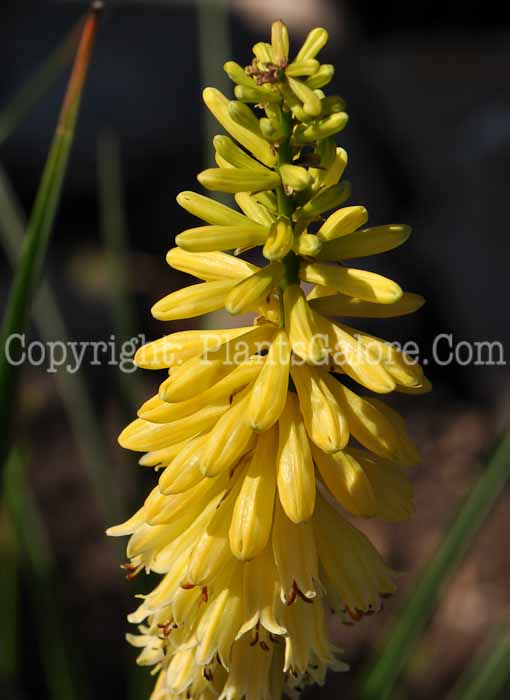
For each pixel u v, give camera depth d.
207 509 0.27
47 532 0.63
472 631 0.60
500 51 1.41
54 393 0.75
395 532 0.67
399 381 0.25
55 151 0.30
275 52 0.24
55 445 0.71
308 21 1.31
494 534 0.67
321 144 0.24
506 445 0.31
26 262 0.30
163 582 0.27
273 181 0.25
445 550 0.31
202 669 0.27
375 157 1.09
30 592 0.56
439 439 0.77
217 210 0.25
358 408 0.25
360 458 0.26
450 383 0.86
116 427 0.70
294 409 0.26
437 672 0.57
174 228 0.99
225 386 0.25
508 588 0.63
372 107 1.18
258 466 0.26
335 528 0.26
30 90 0.37
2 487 0.31
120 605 0.58
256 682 0.27
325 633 0.26
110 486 0.38
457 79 1.31
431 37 1.53
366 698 0.32
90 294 0.84
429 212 1.05
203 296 0.25
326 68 0.24
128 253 0.96
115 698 0.53
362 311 0.26
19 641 0.55
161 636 0.27
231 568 0.26
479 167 1.09
